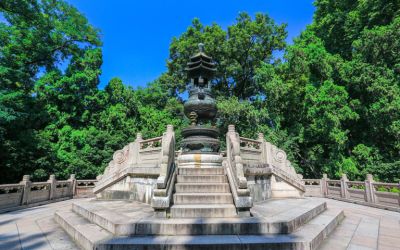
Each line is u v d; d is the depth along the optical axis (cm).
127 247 461
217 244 458
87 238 509
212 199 664
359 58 1970
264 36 2645
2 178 1590
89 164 1892
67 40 2203
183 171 819
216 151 1064
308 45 2205
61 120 2072
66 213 801
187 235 517
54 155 1758
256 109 2258
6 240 581
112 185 1030
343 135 1811
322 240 560
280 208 741
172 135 790
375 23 2092
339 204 1294
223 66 2630
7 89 1742
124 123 2272
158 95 2880
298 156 2328
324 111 1852
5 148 1516
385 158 1916
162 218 577
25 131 1717
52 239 589
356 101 1944
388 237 606
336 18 2323
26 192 1158
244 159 1005
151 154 942
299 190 1100
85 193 1650
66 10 2105
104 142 2070
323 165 2050
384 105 1734
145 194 887
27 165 1597
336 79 2138
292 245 468
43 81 2064
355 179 1838
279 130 2228
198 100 1081
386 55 1909
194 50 2575
